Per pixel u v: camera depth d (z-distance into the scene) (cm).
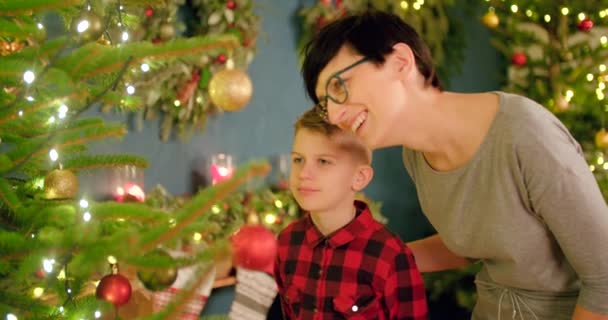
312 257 135
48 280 79
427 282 298
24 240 67
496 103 100
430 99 102
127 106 99
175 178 247
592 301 94
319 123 130
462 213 106
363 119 101
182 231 68
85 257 62
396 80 99
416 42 101
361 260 130
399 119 100
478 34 340
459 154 103
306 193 131
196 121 242
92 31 89
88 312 77
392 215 324
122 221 83
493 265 113
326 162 129
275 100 277
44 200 83
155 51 74
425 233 338
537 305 110
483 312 123
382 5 279
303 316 134
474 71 338
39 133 86
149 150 238
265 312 173
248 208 232
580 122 290
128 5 94
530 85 312
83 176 213
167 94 229
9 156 77
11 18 82
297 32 280
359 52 98
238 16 238
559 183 91
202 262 65
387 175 321
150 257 71
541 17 310
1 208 79
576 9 300
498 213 100
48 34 195
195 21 243
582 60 301
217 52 79
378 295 130
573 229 92
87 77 75
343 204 133
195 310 77
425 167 112
